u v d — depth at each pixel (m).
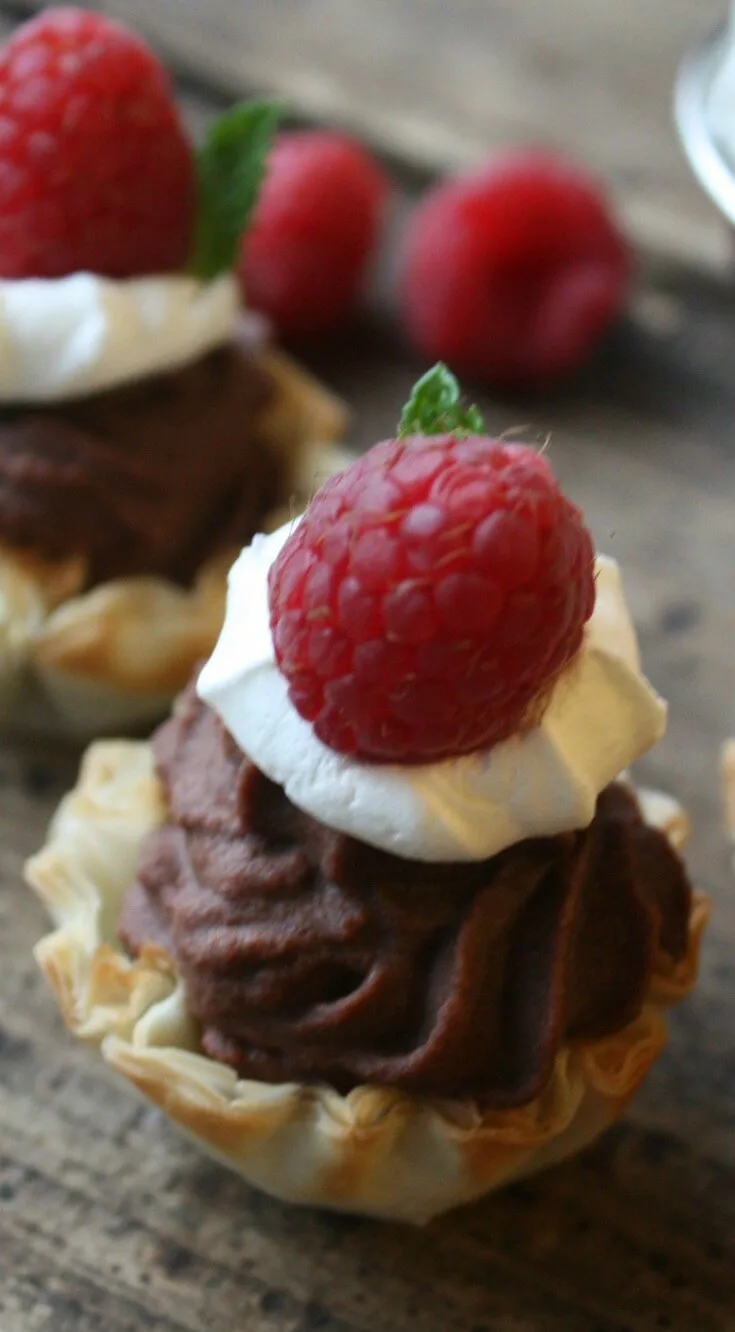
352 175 0.29
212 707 0.22
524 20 0.35
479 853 0.21
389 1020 0.21
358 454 0.28
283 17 0.34
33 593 0.25
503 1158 0.22
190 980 0.22
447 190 0.30
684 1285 0.22
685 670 0.27
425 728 0.20
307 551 0.20
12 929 0.24
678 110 0.29
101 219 0.24
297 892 0.21
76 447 0.24
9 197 0.24
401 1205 0.22
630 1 0.36
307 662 0.20
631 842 0.22
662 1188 0.23
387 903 0.21
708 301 0.31
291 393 0.26
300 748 0.21
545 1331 0.22
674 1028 0.24
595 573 0.21
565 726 0.21
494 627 0.20
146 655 0.25
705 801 0.26
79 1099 0.23
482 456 0.20
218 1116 0.21
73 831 0.23
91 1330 0.22
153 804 0.23
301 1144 0.22
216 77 0.32
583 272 0.29
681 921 0.22
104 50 0.24
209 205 0.25
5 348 0.24
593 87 0.34
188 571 0.25
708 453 0.29
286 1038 0.21
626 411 0.29
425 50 0.34
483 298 0.29
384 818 0.21
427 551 0.20
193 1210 0.23
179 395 0.25
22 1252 0.22
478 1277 0.22
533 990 0.21
